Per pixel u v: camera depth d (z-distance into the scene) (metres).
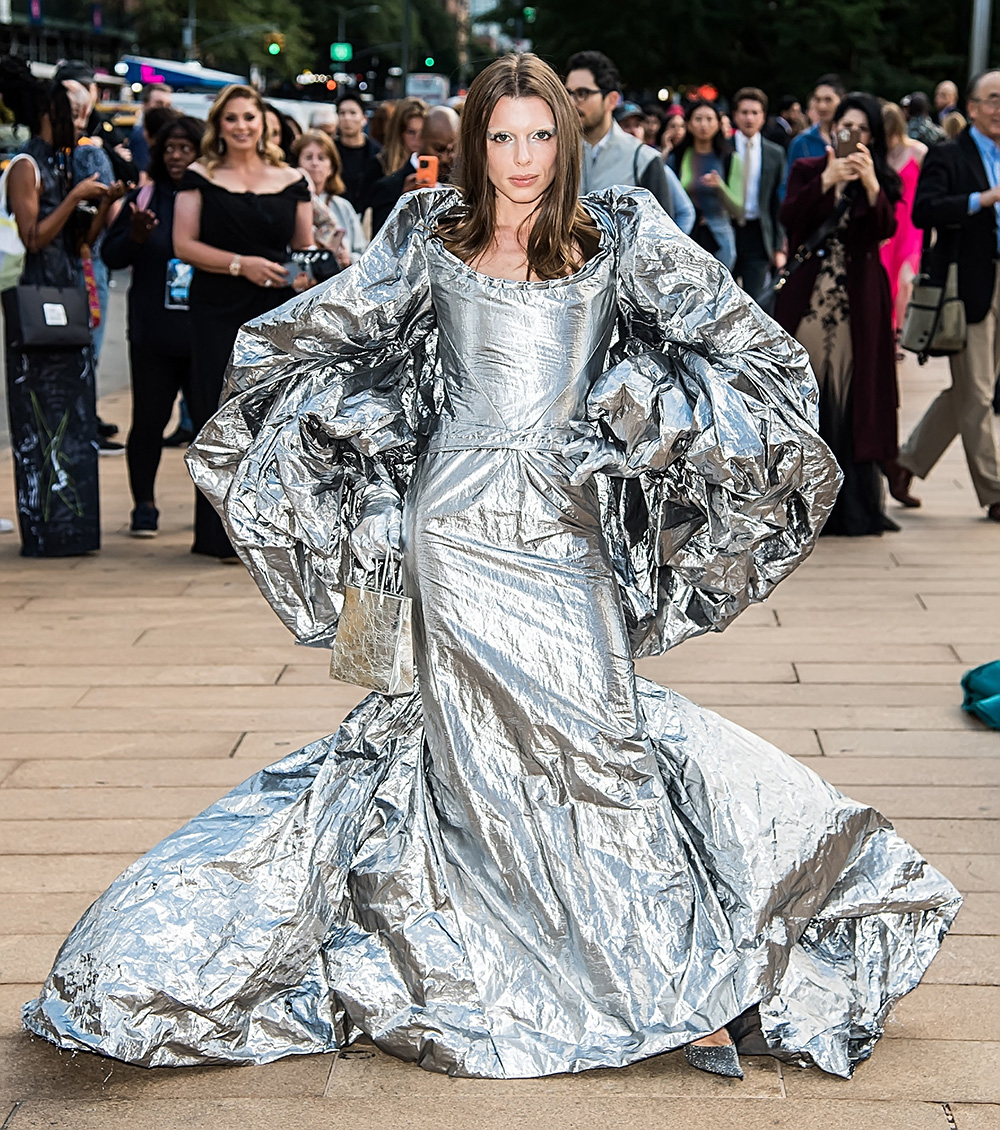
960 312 7.18
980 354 7.30
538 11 40.06
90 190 6.39
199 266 6.36
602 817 2.77
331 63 88.25
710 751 2.88
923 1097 2.71
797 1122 2.63
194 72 38.91
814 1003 2.83
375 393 2.92
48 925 3.38
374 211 8.50
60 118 6.55
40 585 6.42
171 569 6.71
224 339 6.41
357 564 2.95
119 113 25.11
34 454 6.81
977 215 7.09
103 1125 2.63
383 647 2.82
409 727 2.95
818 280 6.92
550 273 2.79
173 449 9.55
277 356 2.84
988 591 6.27
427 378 2.97
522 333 2.75
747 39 39.06
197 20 72.44
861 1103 2.69
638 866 2.76
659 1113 2.65
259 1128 2.62
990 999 3.07
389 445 2.89
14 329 6.61
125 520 7.65
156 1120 2.65
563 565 2.79
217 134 6.43
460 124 2.77
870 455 6.99
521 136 2.70
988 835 3.82
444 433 2.84
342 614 2.85
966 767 4.31
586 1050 2.71
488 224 2.78
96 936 2.78
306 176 6.58
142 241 6.89
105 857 3.74
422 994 2.79
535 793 2.78
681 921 2.75
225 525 2.98
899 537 7.25
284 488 2.90
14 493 7.57
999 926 3.35
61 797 4.13
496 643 2.76
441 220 2.84
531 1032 2.76
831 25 36.59
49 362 6.71
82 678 5.19
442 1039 2.75
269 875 2.82
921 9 37.91
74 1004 2.74
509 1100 2.68
